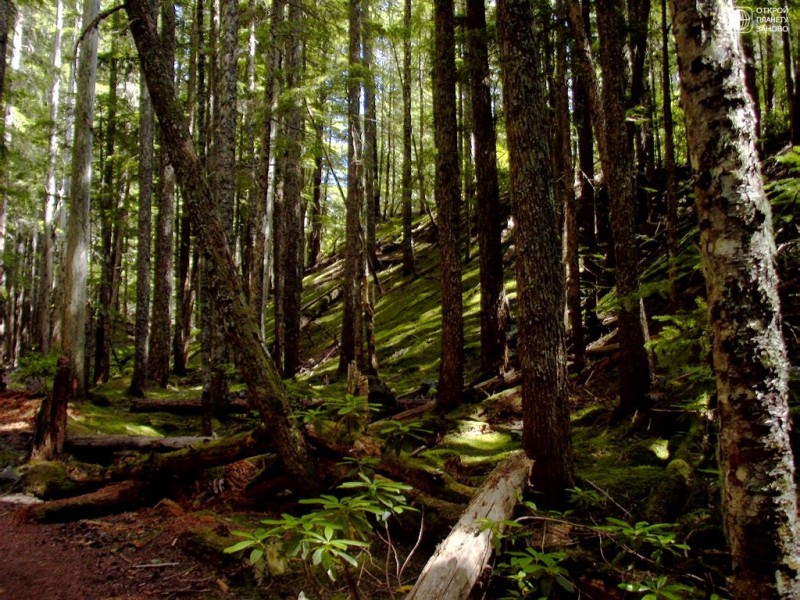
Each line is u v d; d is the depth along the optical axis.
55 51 22.08
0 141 15.32
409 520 5.21
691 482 5.47
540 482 5.28
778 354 2.23
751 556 2.22
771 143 13.43
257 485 6.03
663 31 9.05
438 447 8.16
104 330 17.00
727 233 2.27
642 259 12.30
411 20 21.86
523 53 5.68
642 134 15.44
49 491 6.67
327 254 36.09
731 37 2.29
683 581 3.82
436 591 3.04
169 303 16.53
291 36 14.79
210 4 17.06
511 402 9.29
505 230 19.34
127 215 18.41
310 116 14.03
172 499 6.33
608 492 5.66
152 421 11.16
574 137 16.92
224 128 10.38
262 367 5.72
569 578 3.77
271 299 30.52
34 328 30.67
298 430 5.74
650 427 7.32
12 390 12.65
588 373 9.86
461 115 21.86
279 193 18.80
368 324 13.11
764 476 2.20
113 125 17.83
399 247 27.14
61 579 4.50
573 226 10.08
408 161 22.34
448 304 9.82
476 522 3.75
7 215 23.58
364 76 13.52
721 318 2.29
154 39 6.08
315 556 2.40
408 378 14.06
